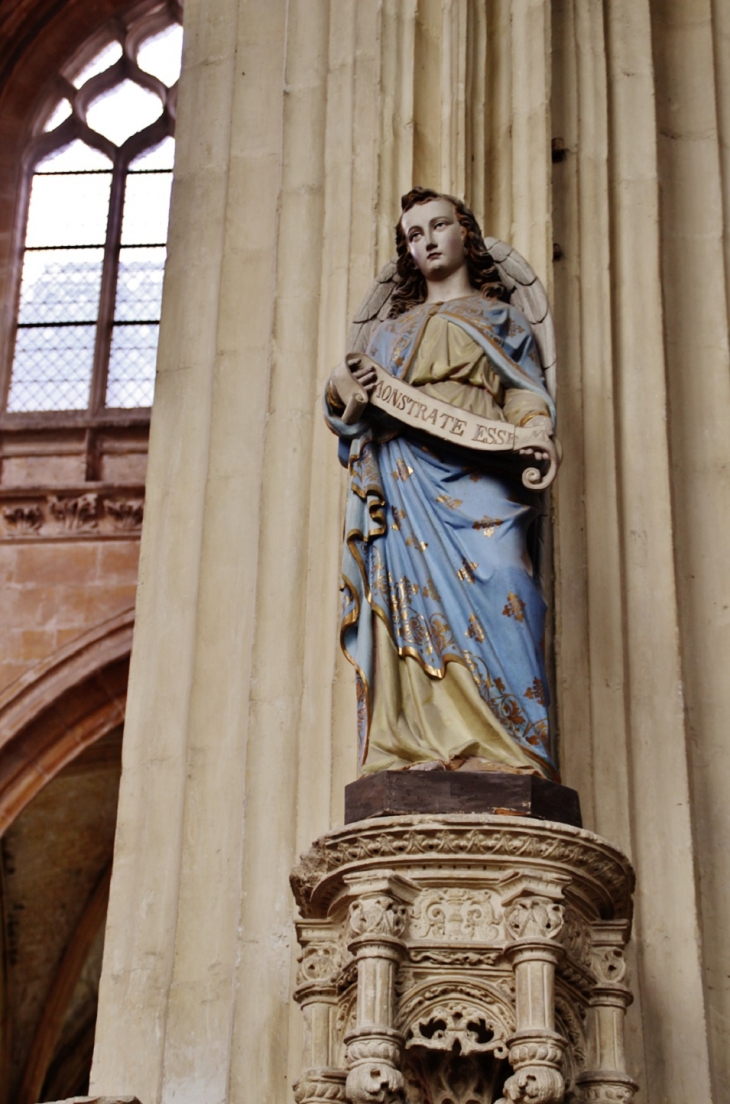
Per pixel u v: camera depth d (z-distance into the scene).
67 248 18.59
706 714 6.16
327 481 6.28
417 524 5.23
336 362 6.43
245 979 5.54
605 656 5.95
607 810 5.71
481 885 4.72
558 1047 4.51
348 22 7.08
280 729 5.92
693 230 7.16
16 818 16.31
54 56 19.20
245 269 7.00
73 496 16.70
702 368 6.84
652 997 5.46
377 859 4.72
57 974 17.81
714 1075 5.49
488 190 6.61
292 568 6.18
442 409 5.32
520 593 5.09
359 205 6.63
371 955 4.63
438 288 5.85
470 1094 4.64
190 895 5.86
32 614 16.36
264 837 5.74
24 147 18.98
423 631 5.07
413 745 4.91
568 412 6.37
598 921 4.93
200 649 6.27
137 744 6.32
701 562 6.45
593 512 6.18
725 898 5.82
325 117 6.97
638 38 7.23
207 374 6.93
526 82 6.77
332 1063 4.88
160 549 6.62
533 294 5.87
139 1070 5.75
